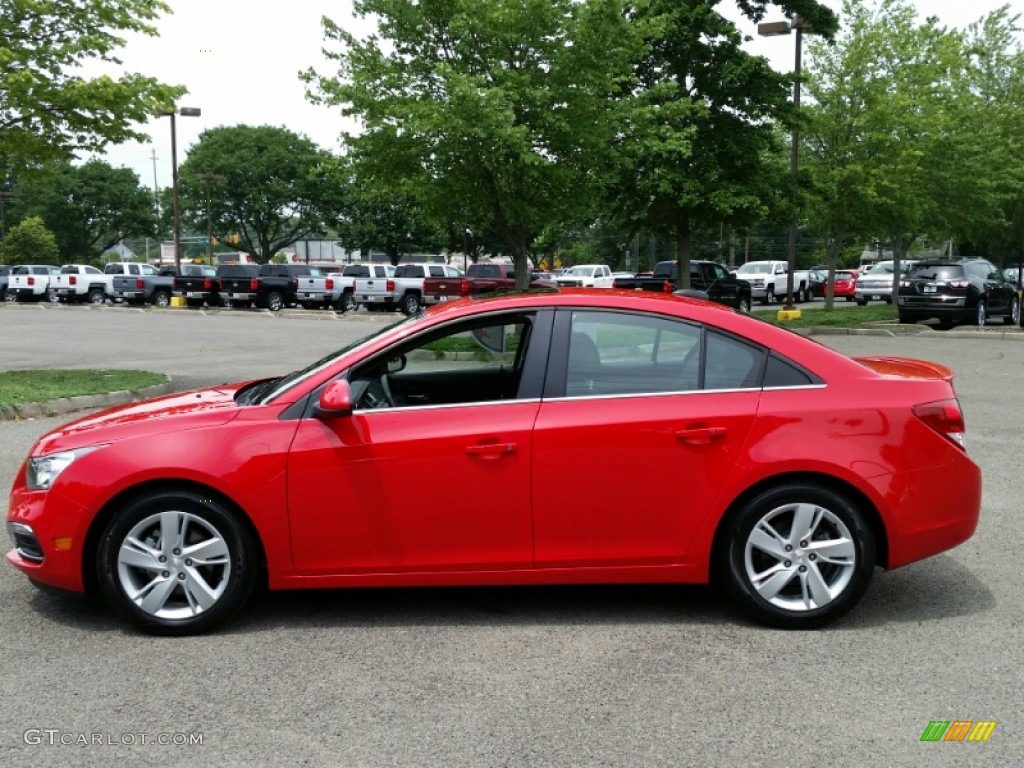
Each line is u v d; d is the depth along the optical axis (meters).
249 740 3.39
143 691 3.81
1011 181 30.67
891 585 5.14
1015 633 4.42
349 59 16.11
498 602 4.89
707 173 21.23
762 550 4.43
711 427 4.36
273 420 4.42
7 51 11.52
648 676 3.94
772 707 3.65
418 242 64.31
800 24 23.22
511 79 15.46
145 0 13.09
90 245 77.75
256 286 34.81
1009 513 6.54
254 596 4.99
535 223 17.39
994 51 33.19
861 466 4.34
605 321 4.54
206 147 65.25
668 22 19.44
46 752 3.31
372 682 3.88
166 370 15.10
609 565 4.44
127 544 4.36
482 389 4.57
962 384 12.96
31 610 4.77
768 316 27.27
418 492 4.37
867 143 25.12
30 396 11.21
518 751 3.31
